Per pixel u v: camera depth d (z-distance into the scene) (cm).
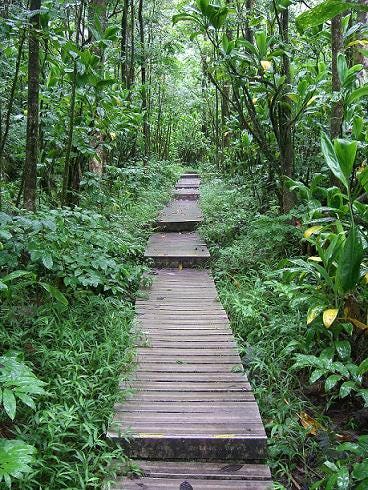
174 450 232
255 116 477
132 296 437
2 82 412
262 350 318
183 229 668
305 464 234
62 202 387
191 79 1628
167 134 1382
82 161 489
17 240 299
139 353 325
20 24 299
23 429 232
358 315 291
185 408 260
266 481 218
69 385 256
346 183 249
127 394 268
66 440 234
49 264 280
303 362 261
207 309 412
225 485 215
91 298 353
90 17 520
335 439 250
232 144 711
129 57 887
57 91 431
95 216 354
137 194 772
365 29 395
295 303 299
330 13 127
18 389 178
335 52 385
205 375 296
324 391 290
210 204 720
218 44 446
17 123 470
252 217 572
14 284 316
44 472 209
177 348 334
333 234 294
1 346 283
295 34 497
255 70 459
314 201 359
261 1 555
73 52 360
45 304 322
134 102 780
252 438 232
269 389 285
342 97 370
